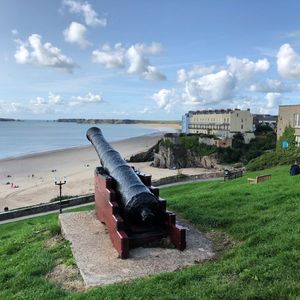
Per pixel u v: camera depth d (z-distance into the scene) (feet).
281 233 27.48
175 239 29.09
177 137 235.40
